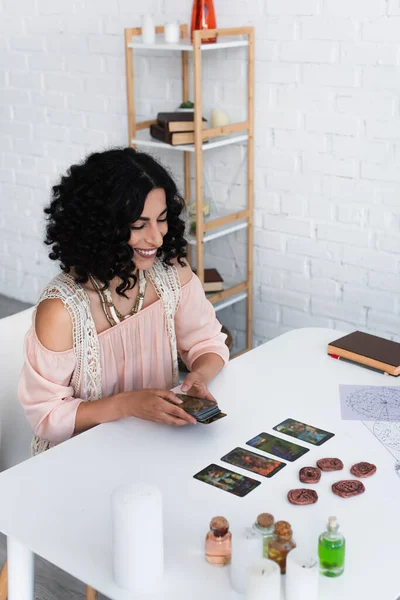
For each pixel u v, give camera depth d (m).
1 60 3.72
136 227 1.62
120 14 3.23
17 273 4.06
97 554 1.20
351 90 2.74
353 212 2.87
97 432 1.54
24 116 3.73
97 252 1.60
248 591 1.05
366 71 2.69
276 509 1.29
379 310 2.91
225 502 1.31
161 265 1.80
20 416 1.84
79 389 1.69
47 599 2.05
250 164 3.04
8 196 3.95
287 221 3.05
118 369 1.74
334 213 2.91
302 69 2.83
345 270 2.95
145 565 1.11
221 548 1.16
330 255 2.97
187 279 1.85
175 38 2.88
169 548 1.20
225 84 3.04
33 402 1.64
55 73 3.53
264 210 3.10
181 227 1.79
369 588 1.11
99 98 3.42
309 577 1.04
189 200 3.29
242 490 1.34
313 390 1.70
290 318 3.17
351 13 2.66
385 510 1.28
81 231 1.60
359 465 1.39
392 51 2.61
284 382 1.74
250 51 2.89
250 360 1.86
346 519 1.26
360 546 1.19
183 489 1.34
